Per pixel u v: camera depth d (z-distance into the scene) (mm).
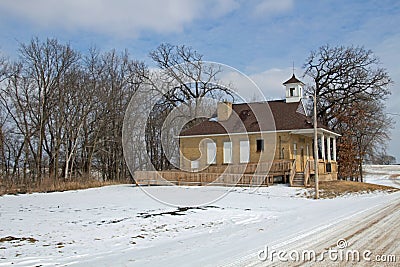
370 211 14836
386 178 56250
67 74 35094
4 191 25516
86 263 7363
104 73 37125
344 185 27375
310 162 28438
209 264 6832
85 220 13609
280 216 14359
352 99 38469
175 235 10742
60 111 34562
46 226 12320
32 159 34469
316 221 12422
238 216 14461
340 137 39406
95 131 36688
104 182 31906
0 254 8328
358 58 38375
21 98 33719
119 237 10461
